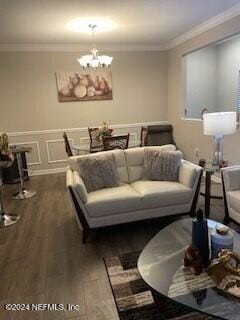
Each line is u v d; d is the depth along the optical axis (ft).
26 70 16.79
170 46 18.08
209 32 13.78
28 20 11.69
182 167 10.11
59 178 16.94
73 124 18.21
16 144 17.49
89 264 7.63
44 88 17.30
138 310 5.77
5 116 17.03
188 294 4.68
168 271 5.34
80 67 17.54
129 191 9.43
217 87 21.65
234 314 4.24
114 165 10.31
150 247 6.27
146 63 18.76
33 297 6.38
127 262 7.60
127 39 16.35
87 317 5.69
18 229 10.07
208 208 10.19
